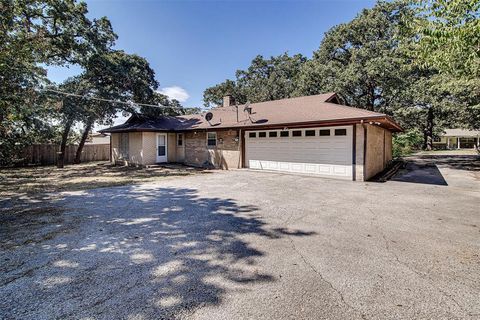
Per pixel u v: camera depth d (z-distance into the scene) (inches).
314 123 377.1
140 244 143.2
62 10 468.8
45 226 174.2
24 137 346.6
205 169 543.8
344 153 384.8
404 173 458.3
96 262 121.4
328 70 922.1
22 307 87.4
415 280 103.4
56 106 394.6
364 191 292.4
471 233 156.0
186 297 93.0
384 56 812.0
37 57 318.3
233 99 706.8
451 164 614.5
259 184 343.0
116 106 601.6
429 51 273.6
